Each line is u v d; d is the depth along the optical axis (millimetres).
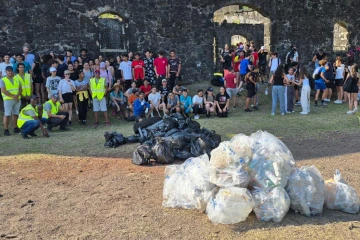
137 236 4316
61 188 6020
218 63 19125
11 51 14133
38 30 14406
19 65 11164
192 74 16828
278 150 5121
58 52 14734
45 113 11055
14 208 5195
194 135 8148
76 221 4746
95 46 15219
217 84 16219
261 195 4691
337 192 5008
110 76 13203
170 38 16328
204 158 5477
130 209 5074
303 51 18516
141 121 9531
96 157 8062
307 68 18656
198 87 15914
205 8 16750
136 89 12477
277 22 17922
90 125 11930
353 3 19062
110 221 4719
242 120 12117
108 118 12812
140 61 13844
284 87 13070
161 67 14250
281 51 18125
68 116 11727
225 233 4352
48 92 11688
